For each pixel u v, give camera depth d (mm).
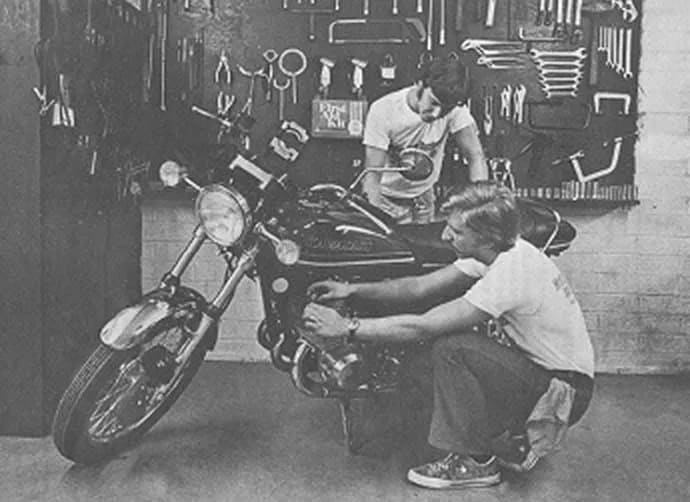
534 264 2740
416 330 2707
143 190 4277
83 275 3543
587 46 4219
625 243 4340
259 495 2760
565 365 2768
